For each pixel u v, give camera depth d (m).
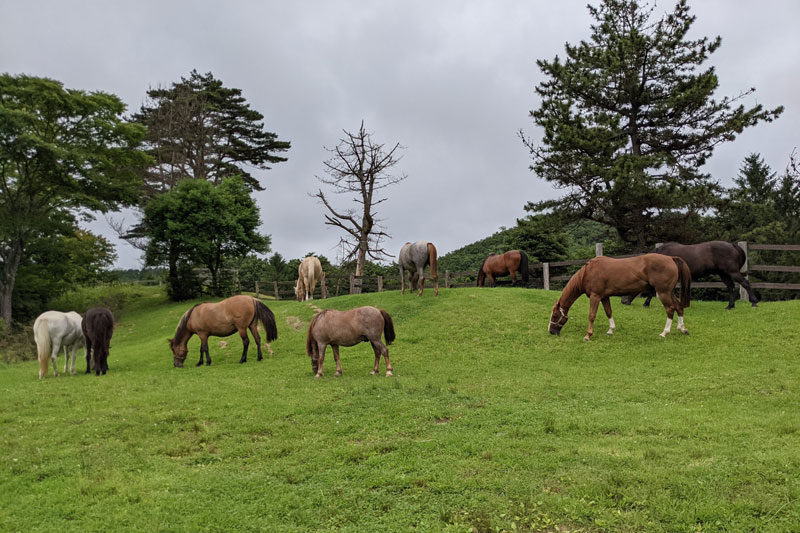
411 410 8.24
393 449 6.58
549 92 26.33
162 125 41.41
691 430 6.63
